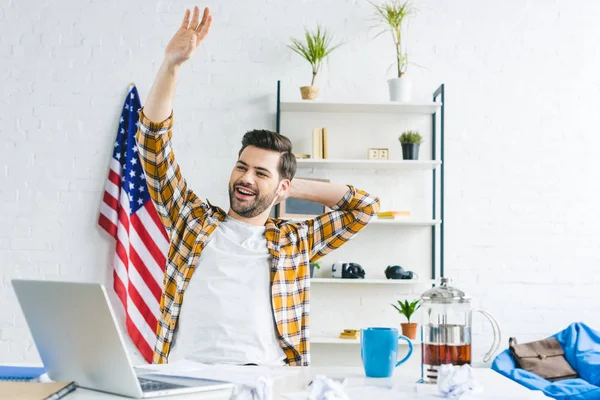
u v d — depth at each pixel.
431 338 1.44
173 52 1.87
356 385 1.40
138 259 3.85
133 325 3.78
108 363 1.12
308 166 3.91
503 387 1.35
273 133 2.16
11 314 3.82
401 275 3.75
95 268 3.87
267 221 2.17
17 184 3.90
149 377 1.31
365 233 3.95
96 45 3.98
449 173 4.01
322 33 4.03
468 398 1.22
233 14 4.03
